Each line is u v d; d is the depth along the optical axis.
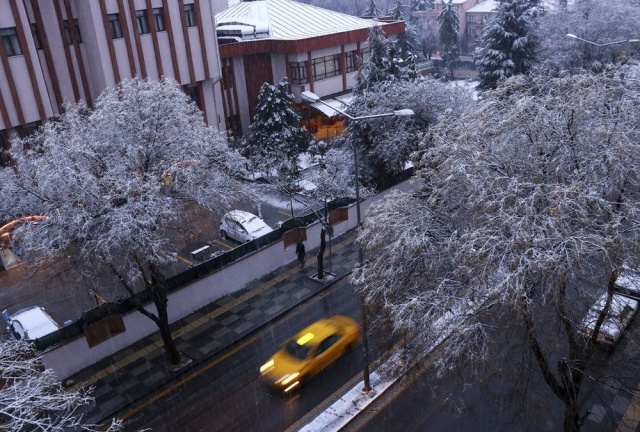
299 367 16.92
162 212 16.50
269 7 45.34
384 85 28.94
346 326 18.70
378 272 13.63
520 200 10.92
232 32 41.00
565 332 13.23
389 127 27.77
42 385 12.02
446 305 12.33
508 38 41.62
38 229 16.05
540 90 13.48
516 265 10.70
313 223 26.20
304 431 14.95
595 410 14.98
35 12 27.08
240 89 41.47
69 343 18.16
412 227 13.28
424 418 15.26
